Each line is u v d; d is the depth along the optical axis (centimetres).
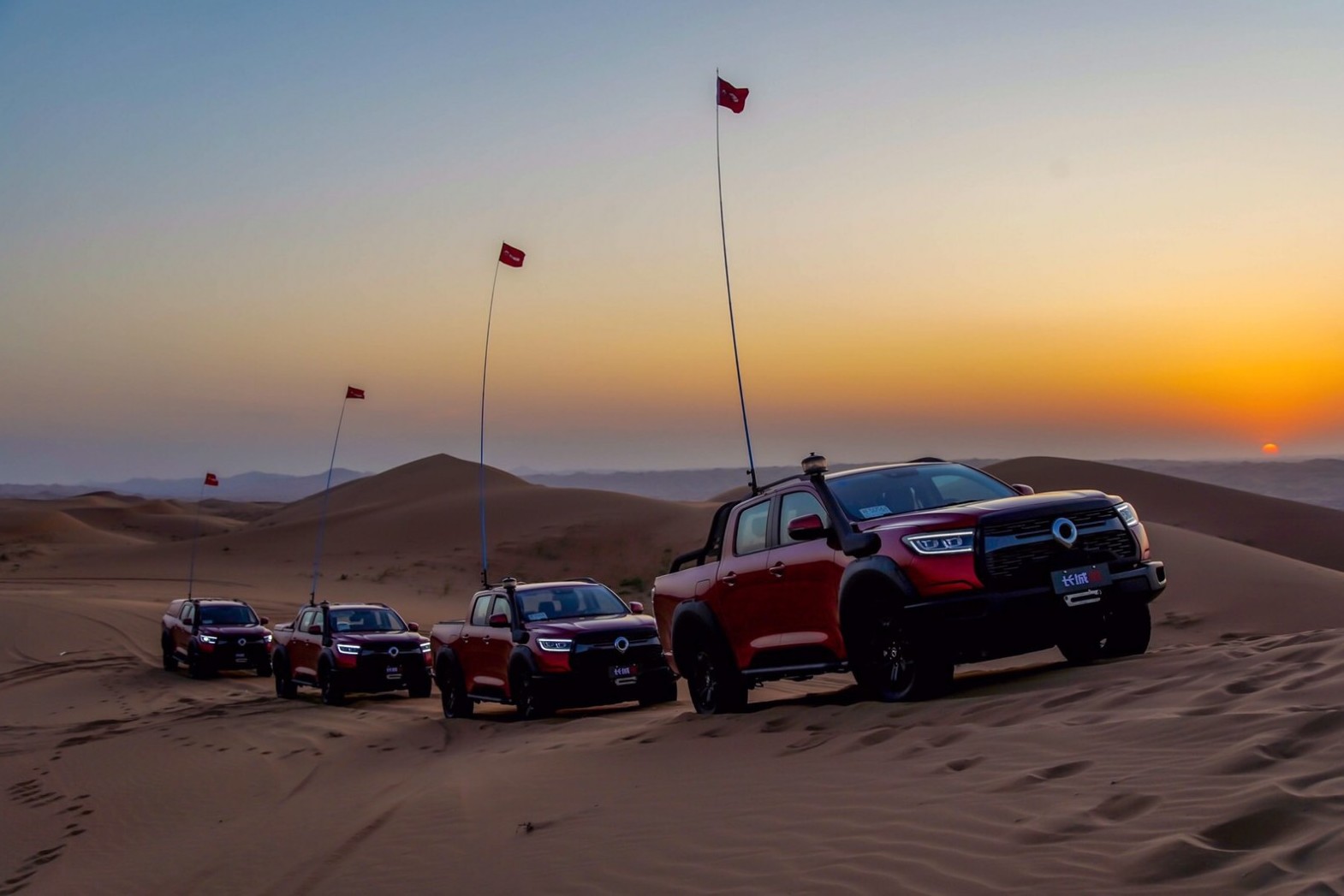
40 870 1144
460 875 716
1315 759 545
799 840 610
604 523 7588
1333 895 390
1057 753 659
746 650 1134
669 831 699
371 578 6856
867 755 780
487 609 1734
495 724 1558
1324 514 7225
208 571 7819
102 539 14188
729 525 1184
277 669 2478
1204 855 456
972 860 514
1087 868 473
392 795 1084
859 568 961
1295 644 885
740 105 1703
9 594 5950
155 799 1394
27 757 1838
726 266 1473
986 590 898
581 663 1545
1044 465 8081
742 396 1437
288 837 991
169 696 2673
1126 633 1028
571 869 664
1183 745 619
